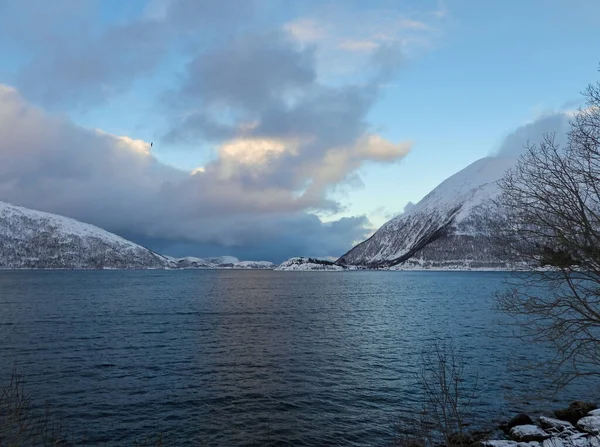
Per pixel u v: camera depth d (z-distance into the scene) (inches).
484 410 889.5
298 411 883.4
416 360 1334.9
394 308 2960.1
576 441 666.8
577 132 521.3
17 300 3380.9
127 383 1069.1
